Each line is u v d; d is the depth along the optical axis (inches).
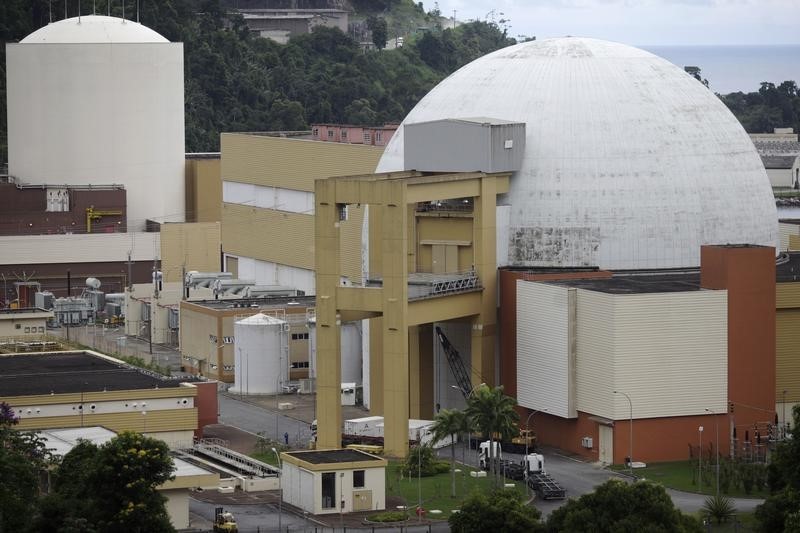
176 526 7362.2
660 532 6594.5
